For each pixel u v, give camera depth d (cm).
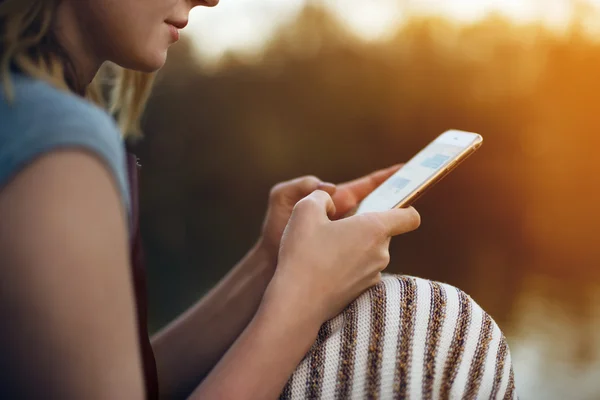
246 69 299
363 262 57
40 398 37
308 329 54
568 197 277
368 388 52
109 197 38
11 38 44
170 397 74
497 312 235
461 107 292
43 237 35
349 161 301
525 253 272
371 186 87
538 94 285
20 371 37
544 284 254
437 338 53
